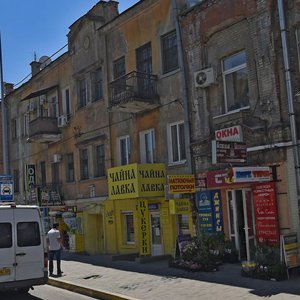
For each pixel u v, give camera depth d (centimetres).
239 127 1347
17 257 1159
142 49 1920
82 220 2230
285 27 1284
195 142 1586
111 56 2091
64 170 2506
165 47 1794
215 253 1376
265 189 1308
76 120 2372
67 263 1834
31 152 2956
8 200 2188
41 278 1185
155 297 1034
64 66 2517
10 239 1160
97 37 2186
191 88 1627
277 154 1289
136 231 1884
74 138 2392
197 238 1423
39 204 2439
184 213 1590
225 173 1338
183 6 1692
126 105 1789
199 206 1557
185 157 1684
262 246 1212
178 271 1339
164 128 1762
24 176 3062
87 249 2191
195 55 1600
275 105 1305
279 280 1080
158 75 1794
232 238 1448
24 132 3094
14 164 3231
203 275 1236
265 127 1323
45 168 2767
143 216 1745
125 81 1859
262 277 1109
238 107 1475
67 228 2328
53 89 2628
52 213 2498
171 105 1731
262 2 1348
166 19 1764
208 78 1530
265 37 1341
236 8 1437
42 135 2486
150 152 1866
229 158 1231
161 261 1612
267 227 1300
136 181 1648
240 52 1468
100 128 2164
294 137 1237
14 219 1178
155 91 1805
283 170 1274
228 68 1513
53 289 1344
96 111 2197
